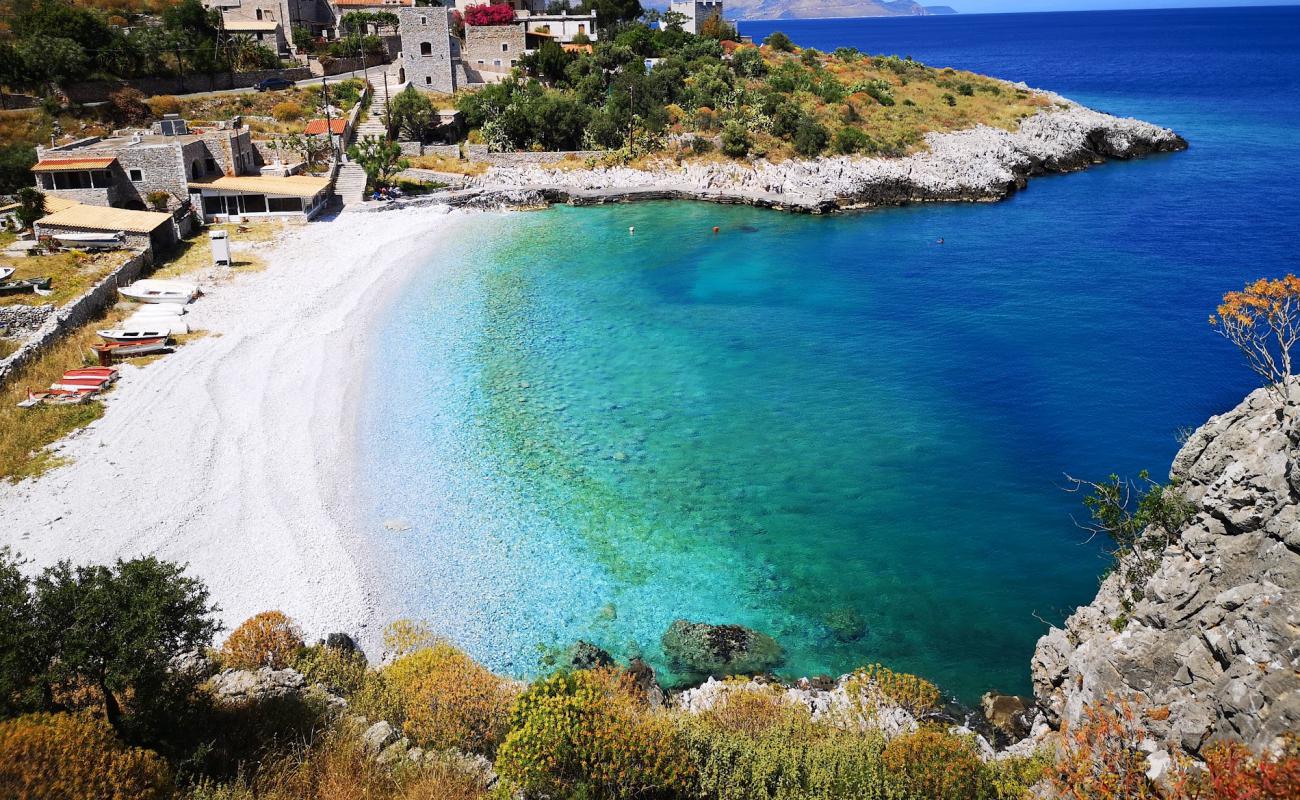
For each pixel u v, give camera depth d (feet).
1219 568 63.87
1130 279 215.31
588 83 356.59
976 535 113.80
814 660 91.97
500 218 275.18
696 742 63.10
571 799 56.24
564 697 62.39
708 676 89.45
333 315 185.26
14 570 59.77
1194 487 75.82
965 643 94.32
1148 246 242.58
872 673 85.56
